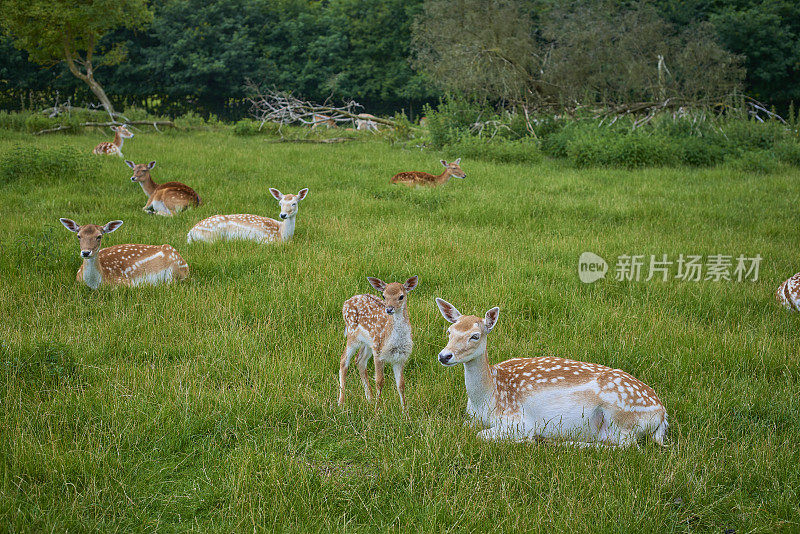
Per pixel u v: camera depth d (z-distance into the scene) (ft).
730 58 88.63
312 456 15.58
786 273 29.81
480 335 15.92
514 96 88.84
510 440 15.85
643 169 61.77
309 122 93.45
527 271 29.12
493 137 75.46
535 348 21.43
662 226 38.19
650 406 15.94
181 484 14.51
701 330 22.75
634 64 88.89
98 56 142.10
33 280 25.90
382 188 47.70
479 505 13.50
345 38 167.02
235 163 58.39
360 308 18.48
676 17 131.75
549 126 83.30
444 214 40.73
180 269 28.22
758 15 125.90
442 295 25.94
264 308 24.09
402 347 17.43
